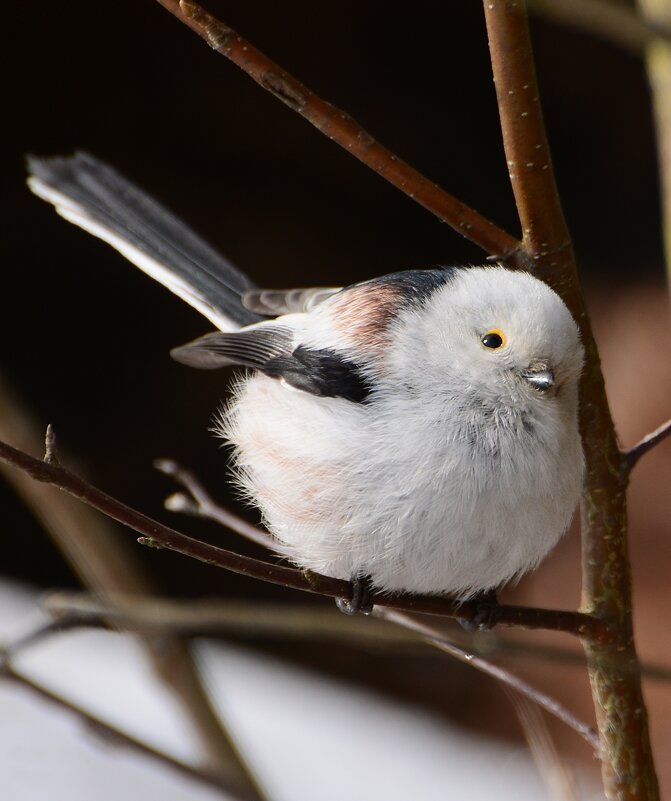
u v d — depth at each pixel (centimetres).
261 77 503
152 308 1581
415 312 646
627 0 953
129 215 863
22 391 1522
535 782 1166
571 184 1653
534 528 611
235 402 736
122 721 1076
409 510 601
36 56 1443
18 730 1054
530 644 535
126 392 1552
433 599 637
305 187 1578
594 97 1589
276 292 832
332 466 615
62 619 645
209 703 816
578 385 597
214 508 707
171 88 1492
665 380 1438
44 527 1447
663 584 1326
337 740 1210
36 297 1548
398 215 1606
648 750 572
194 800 995
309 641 1378
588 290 1619
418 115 1577
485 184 1612
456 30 1533
